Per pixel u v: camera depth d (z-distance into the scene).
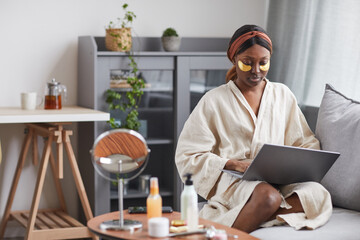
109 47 3.79
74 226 3.61
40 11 3.96
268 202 2.40
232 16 4.36
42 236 3.44
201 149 2.73
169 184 3.93
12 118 3.27
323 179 2.74
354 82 3.21
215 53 3.93
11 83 3.94
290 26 3.69
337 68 3.33
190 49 4.25
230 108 2.81
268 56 2.74
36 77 3.99
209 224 2.16
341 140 2.72
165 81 3.88
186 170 2.72
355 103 2.81
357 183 2.60
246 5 4.38
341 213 2.61
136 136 2.06
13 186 3.84
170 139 3.91
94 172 3.72
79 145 4.07
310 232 2.33
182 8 4.24
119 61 3.75
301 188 2.54
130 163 2.08
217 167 2.64
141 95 3.83
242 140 2.78
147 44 4.12
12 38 3.92
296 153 2.41
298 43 3.63
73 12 4.02
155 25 4.19
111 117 3.77
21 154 3.83
